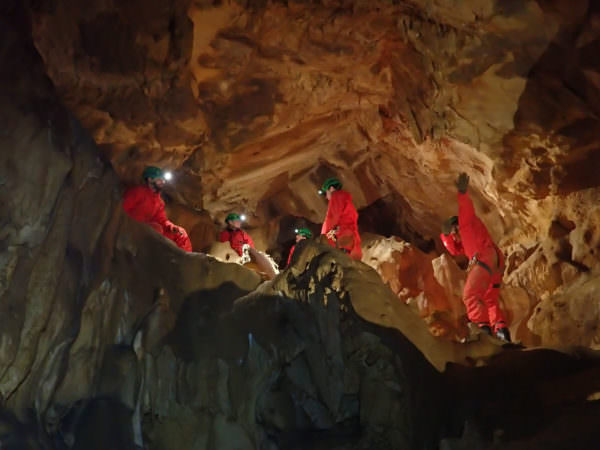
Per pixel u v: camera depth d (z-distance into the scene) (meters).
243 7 4.93
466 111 5.12
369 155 7.59
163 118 5.46
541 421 2.89
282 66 5.70
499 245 6.72
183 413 3.71
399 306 3.49
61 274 3.94
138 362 3.83
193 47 5.23
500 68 4.70
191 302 3.96
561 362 3.45
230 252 6.75
